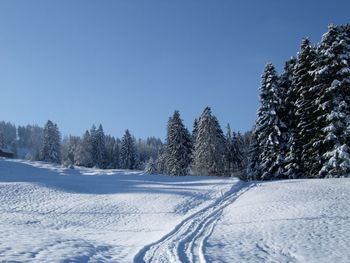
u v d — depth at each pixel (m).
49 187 32.62
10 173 44.28
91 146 94.38
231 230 17.80
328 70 31.75
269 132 40.84
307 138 35.03
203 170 54.94
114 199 28.45
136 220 22.75
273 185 31.00
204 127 56.22
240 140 66.50
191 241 15.41
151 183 35.94
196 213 23.05
